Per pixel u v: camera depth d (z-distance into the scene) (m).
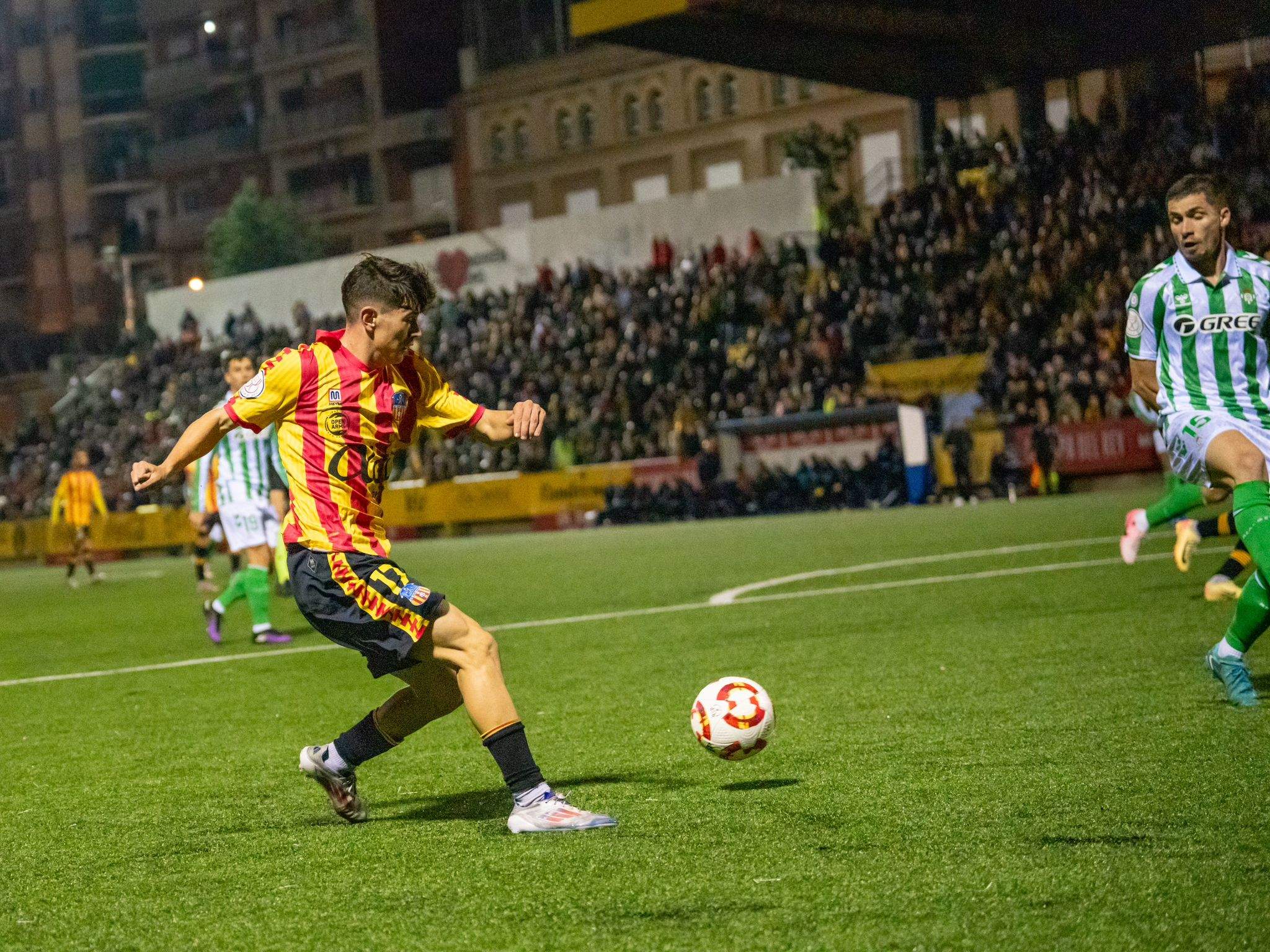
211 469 20.05
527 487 50.97
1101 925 5.03
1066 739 8.34
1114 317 43.19
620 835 6.70
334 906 5.82
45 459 73.38
